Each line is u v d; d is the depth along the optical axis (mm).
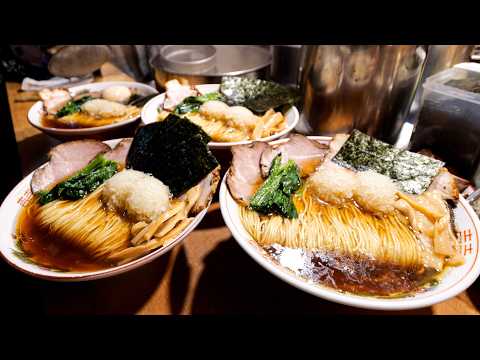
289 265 278
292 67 604
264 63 570
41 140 474
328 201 331
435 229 289
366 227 308
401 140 477
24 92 610
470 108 372
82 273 239
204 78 529
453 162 406
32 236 295
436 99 391
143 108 463
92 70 652
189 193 306
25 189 322
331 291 231
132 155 344
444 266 270
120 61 779
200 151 313
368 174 335
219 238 342
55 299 284
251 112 458
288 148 372
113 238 289
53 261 275
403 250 287
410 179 335
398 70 402
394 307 219
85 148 365
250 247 257
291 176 336
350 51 394
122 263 263
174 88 492
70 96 536
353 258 284
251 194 326
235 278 302
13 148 328
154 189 300
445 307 280
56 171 347
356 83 413
